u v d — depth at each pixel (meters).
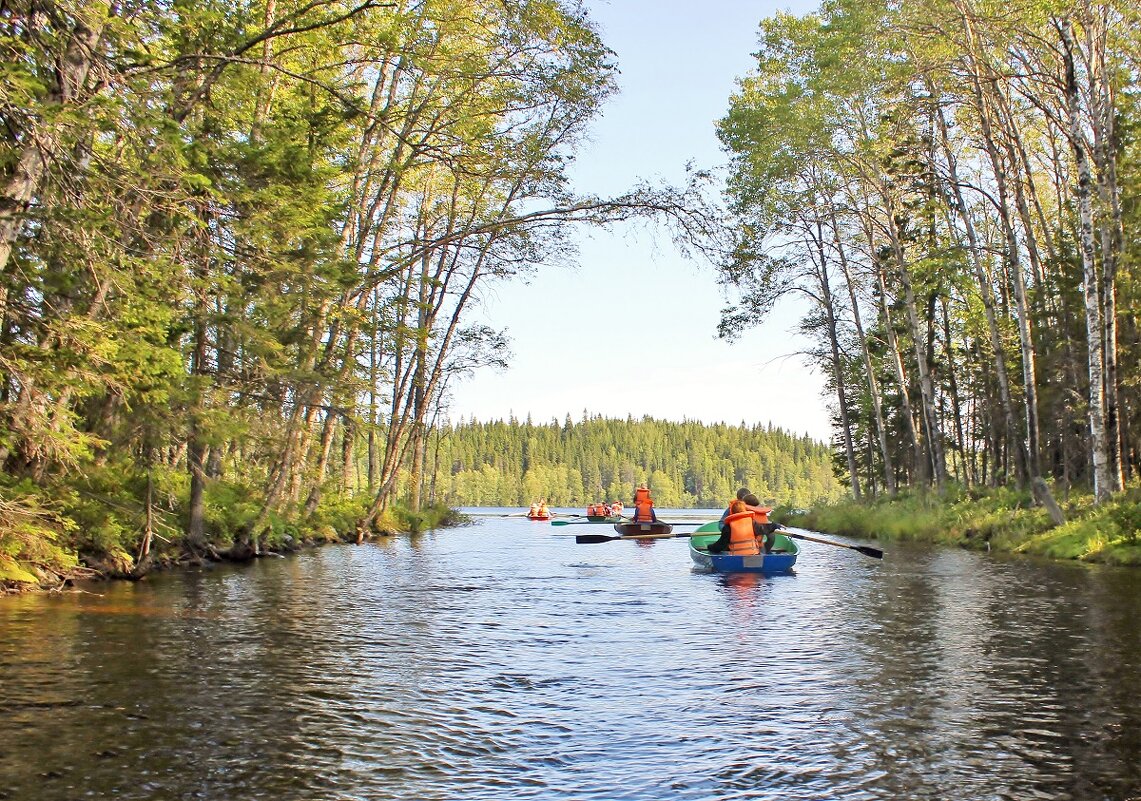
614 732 5.61
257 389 18.09
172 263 12.41
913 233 32.16
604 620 10.25
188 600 11.92
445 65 18.89
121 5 12.27
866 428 48.41
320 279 17.78
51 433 10.79
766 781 4.73
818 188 30.33
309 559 20.02
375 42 16.41
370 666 7.57
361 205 22.89
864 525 29.88
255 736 5.49
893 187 29.69
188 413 15.65
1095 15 20.88
